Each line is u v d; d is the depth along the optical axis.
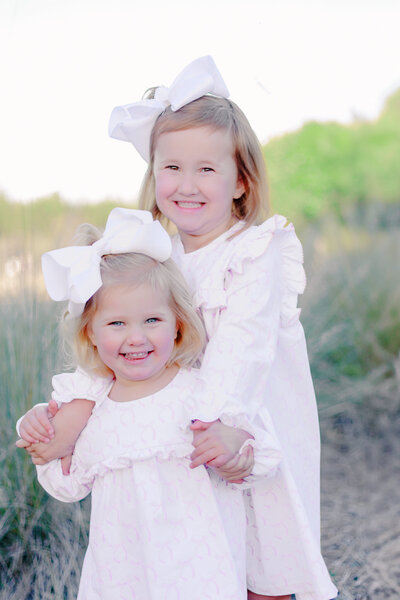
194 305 1.72
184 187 1.77
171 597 1.50
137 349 1.60
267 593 1.76
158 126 1.83
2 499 2.33
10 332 2.53
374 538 2.71
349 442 3.48
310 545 1.67
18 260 2.76
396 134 8.59
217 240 1.83
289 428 1.81
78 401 1.69
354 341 3.95
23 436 1.69
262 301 1.68
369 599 2.34
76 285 1.54
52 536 2.35
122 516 1.58
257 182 1.89
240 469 1.55
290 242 1.79
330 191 7.50
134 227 1.67
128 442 1.59
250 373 1.62
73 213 3.70
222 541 1.55
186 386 1.64
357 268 4.38
